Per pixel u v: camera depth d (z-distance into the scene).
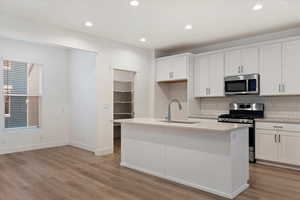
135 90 5.64
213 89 5.07
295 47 3.93
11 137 5.04
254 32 4.45
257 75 4.33
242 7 3.27
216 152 2.76
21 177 3.38
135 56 5.59
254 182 3.16
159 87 6.02
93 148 5.18
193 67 5.43
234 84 4.67
